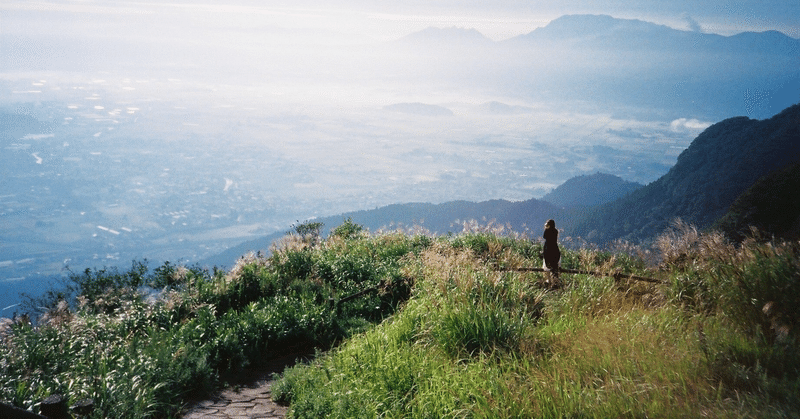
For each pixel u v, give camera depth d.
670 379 4.70
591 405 4.37
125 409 5.81
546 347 6.10
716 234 8.08
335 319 10.28
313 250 15.73
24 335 7.74
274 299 10.95
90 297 10.88
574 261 12.84
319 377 6.75
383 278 12.31
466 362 6.15
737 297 6.29
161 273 12.34
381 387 5.72
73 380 6.33
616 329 6.19
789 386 4.32
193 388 7.27
